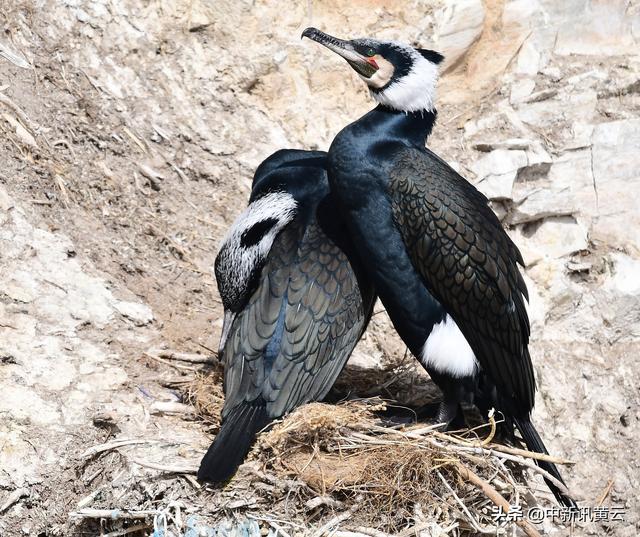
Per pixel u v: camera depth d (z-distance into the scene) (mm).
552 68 13047
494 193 12008
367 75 8953
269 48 12445
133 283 10516
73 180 11195
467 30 12812
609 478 11055
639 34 13312
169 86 12227
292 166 9562
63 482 8469
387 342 10922
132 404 9062
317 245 8945
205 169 11875
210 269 11078
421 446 8242
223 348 9086
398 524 8195
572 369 11547
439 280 8688
